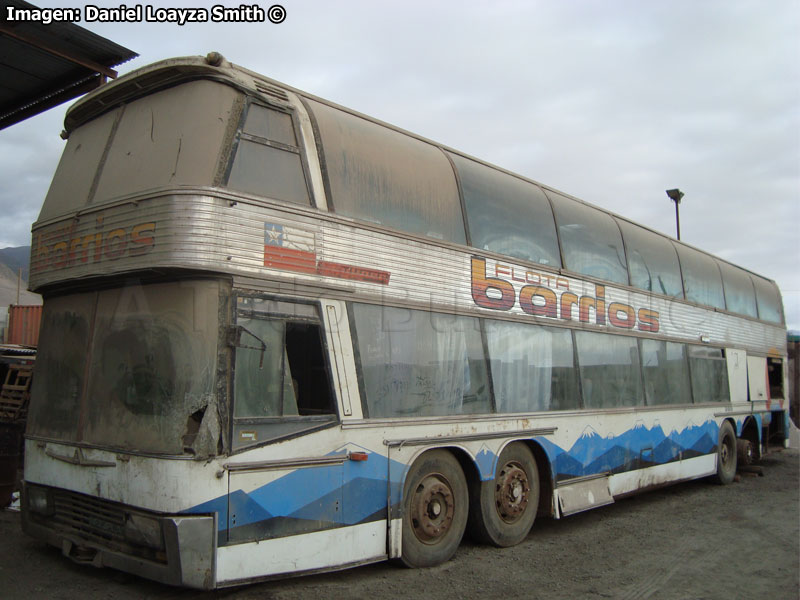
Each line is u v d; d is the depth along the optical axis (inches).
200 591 218.5
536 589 244.4
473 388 294.0
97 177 237.8
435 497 269.6
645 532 349.7
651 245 475.8
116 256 212.7
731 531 355.9
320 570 221.0
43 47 384.2
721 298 568.4
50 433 243.9
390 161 274.7
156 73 225.1
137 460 203.6
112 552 209.8
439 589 237.5
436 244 284.2
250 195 213.0
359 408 240.5
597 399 379.2
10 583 218.5
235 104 218.8
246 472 203.0
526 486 319.9
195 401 197.9
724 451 535.8
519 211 344.8
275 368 215.6
